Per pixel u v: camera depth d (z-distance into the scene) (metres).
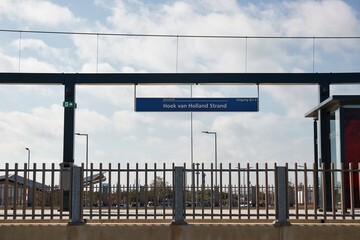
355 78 23.45
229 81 23.69
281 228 15.21
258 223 15.65
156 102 25.08
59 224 15.19
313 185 15.97
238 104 25.14
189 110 25.11
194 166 15.84
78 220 15.26
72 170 15.45
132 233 15.17
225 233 15.20
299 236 15.20
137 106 25.03
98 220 15.86
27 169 15.70
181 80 23.70
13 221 15.66
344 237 15.20
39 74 23.73
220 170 15.85
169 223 15.52
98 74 23.73
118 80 23.77
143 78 23.75
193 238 15.20
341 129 21.72
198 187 16.00
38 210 22.64
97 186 18.64
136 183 15.80
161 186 16.44
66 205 22.20
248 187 15.89
